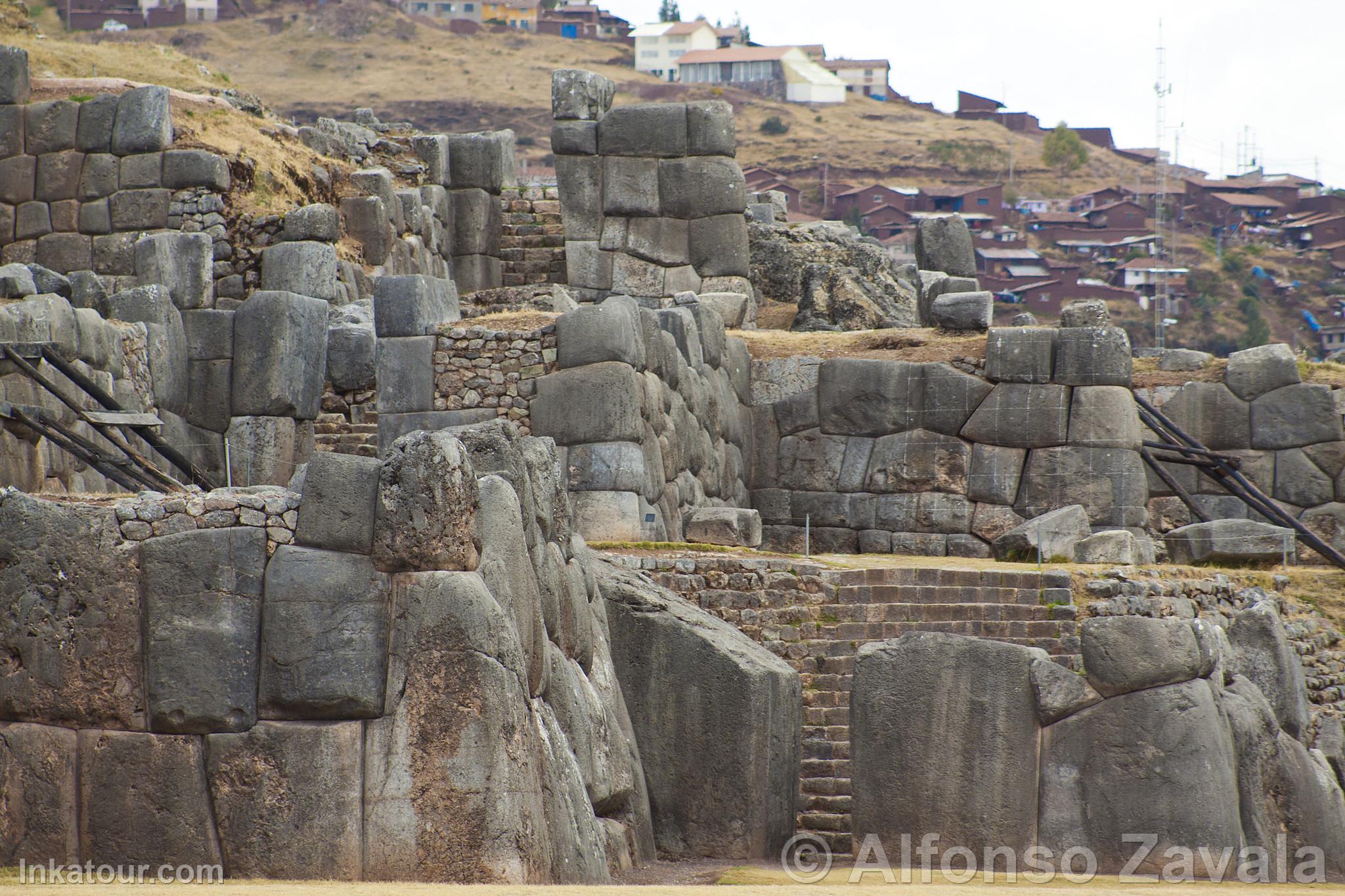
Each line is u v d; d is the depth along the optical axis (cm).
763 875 4766
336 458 4075
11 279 7494
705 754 5344
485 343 7619
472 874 3831
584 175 10962
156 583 4069
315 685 3959
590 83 11044
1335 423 9212
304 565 4025
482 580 4053
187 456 8350
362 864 3884
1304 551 8881
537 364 7550
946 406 8869
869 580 6475
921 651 5084
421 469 4009
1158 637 4853
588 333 7462
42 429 6075
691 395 8294
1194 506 8838
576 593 5066
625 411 7356
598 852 4394
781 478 9288
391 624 3988
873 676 5116
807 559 6800
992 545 8119
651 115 10888
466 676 3925
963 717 5003
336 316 9094
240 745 3988
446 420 7600
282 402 8462
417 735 3916
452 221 11844
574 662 4931
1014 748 4944
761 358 9469
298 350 8575
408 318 7700
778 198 14638
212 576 4050
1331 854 5294
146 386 7844
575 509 7300
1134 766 4812
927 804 4994
